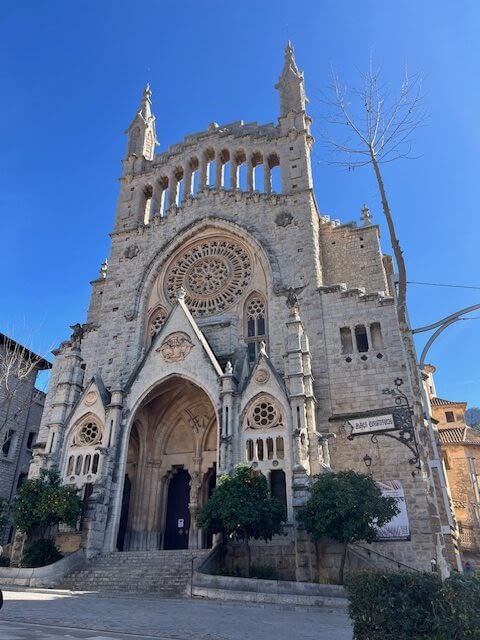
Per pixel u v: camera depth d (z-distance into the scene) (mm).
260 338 39781
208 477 37688
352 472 26453
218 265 44531
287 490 28609
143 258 47375
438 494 21562
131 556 28828
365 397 33594
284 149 48000
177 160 52469
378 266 42156
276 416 30984
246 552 26406
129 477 38250
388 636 9211
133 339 43094
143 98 60156
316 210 45438
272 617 16812
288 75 53000
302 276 39906
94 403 35781
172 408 39594
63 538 30656
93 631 12805
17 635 11047
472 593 9047
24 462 52906
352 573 10539
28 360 47344
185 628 13891
